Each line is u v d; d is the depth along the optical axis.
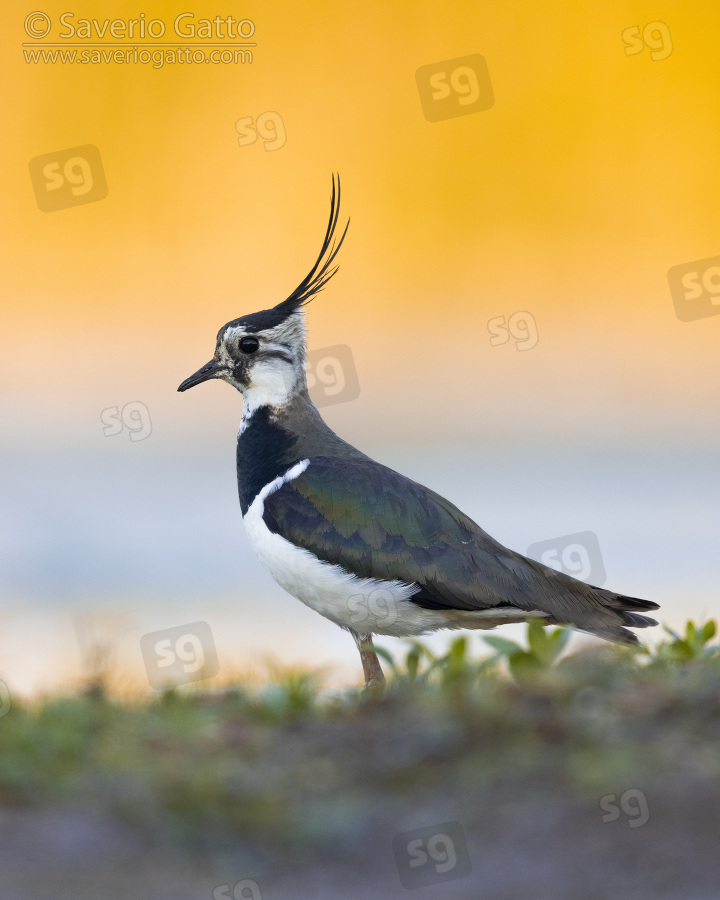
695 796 12.55
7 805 12.74
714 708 14.25
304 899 11.55
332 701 16.36
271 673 17.81
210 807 12.74
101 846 12.09
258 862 12.12
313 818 12.64
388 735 14.18
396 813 12.78
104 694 16.70
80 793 12.98
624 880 11.47
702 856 11.66
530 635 16.45
